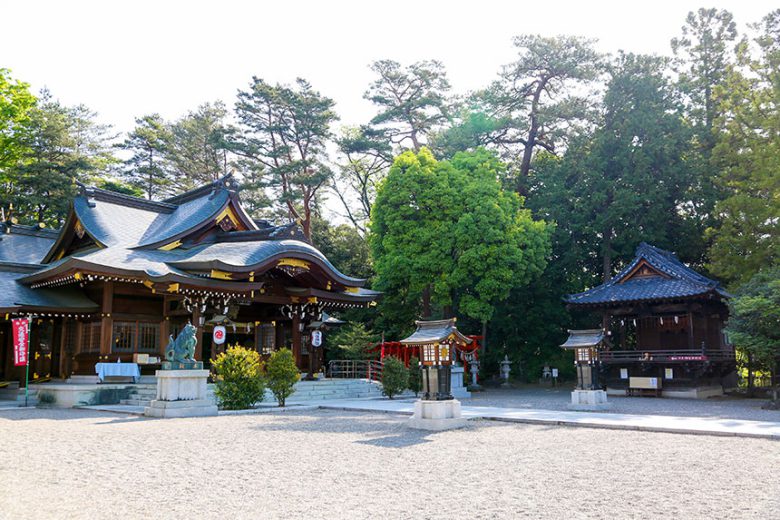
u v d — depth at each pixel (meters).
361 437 13.63
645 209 38.53
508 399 27.75
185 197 32.97
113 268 23.27
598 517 6.82
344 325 42.66
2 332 28.98
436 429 14.98
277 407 21.59
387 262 34.88
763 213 31.27
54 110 52.00
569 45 44.12
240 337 31.83
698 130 39.56
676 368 30.33
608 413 19.06
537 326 39.91
